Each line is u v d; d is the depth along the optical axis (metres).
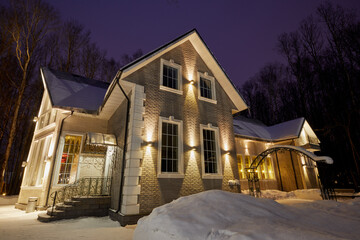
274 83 34.50
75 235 5.38
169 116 9.13
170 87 9.95
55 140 10.24
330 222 4.32
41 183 10.27
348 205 6.54
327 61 25.92
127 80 8.41
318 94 27.06
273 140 16.88
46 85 11.53
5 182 18.78
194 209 4.10
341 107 23.22
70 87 12.41
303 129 18.11
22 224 6.78
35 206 9.42
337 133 23.67
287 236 2.79
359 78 21.36
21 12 16.56
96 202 8.37
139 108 8.29
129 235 5.42
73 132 10.88
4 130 18.12
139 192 7.23
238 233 2.95
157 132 8.49
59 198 9.63
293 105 31.28
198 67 11.37
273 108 33.62
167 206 4.62
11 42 17.06
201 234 3.22
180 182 8.41
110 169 10.16
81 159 10.62
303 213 4.70
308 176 15.83
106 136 9.55
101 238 5.12
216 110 11.14
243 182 13.91
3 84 18.30
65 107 10.34
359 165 21.11
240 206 4.35
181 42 10.67
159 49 9.68
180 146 8.98
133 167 7.38
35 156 11.45
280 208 4.75
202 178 9.11
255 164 15.26
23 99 20.06
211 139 10.40
